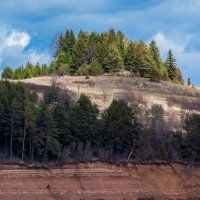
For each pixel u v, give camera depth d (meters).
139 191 115.50
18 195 105.69
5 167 109.19
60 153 115.69
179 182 121.62
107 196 111.69
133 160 121.31
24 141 117.31
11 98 122.88
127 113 126.19
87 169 115.12
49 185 109.19
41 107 120.12
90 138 122.44
